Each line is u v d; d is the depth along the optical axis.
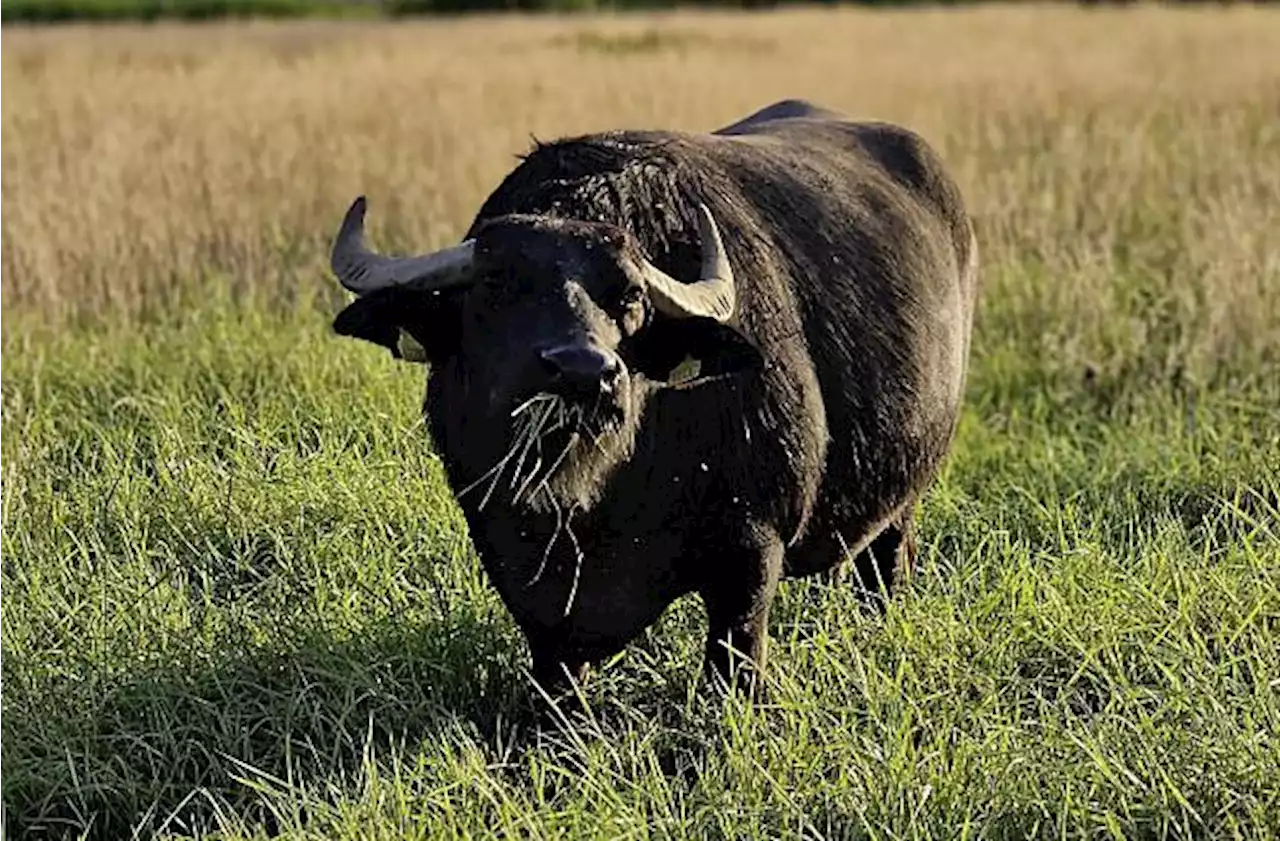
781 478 18.11
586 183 17.61
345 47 101.25
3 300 35.31
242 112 59.06
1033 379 33.62
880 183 22.20
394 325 16.80
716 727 18.39
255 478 24.91
